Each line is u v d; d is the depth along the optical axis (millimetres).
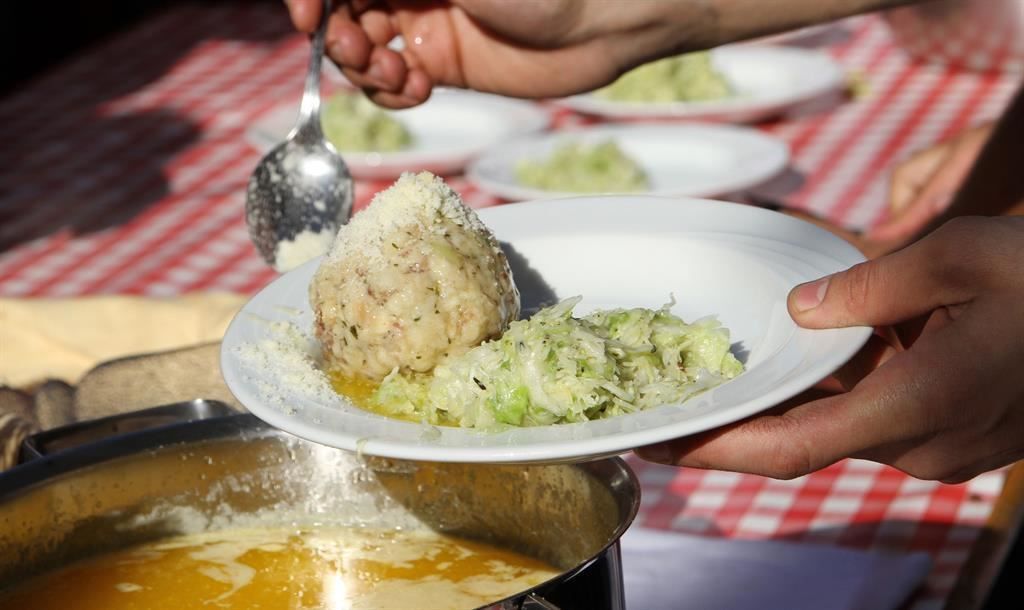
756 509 850
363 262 709
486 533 768
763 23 915
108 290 1081
